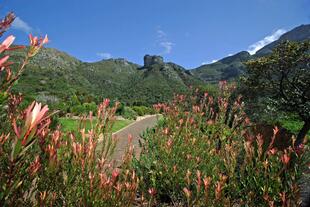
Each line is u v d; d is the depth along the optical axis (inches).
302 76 489.4
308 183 177.0
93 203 87.6
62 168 90.5
